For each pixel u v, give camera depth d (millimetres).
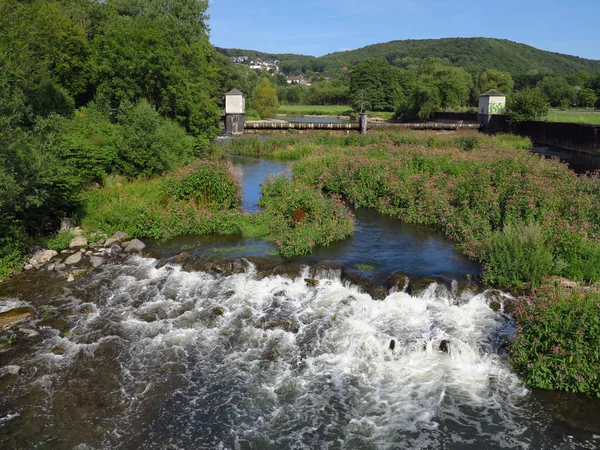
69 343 10367
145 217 16969
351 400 8578
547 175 18594
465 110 77688
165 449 7484
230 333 10797
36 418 8078
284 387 8961
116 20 42344
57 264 14461
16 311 11555
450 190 18766
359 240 16109
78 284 13242
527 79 125125
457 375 9188
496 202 16141
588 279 11836
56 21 32156
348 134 45531
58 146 17562
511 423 7855
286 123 52531
